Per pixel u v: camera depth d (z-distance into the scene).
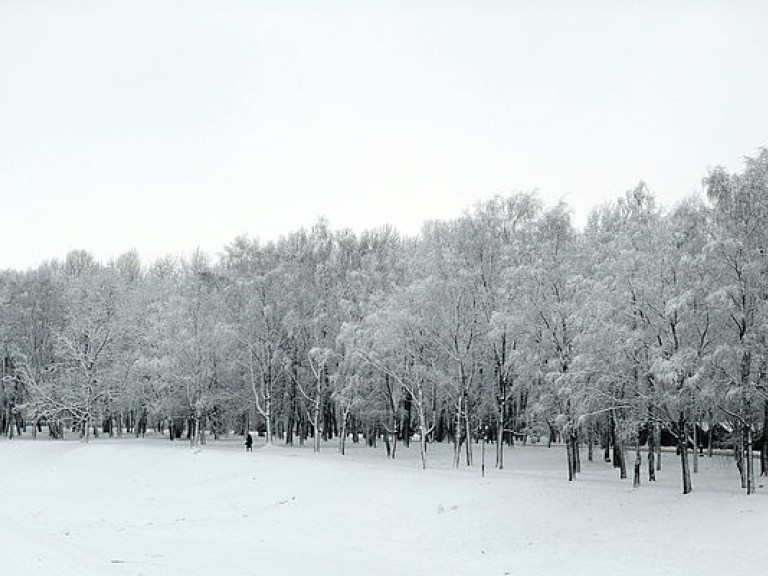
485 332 54.28
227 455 58.34
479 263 55.56
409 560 30.25
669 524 32.00
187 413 73.69
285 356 69.19
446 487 42.69
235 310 71.19
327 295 69.88
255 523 38.81
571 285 42.75
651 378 38.88
